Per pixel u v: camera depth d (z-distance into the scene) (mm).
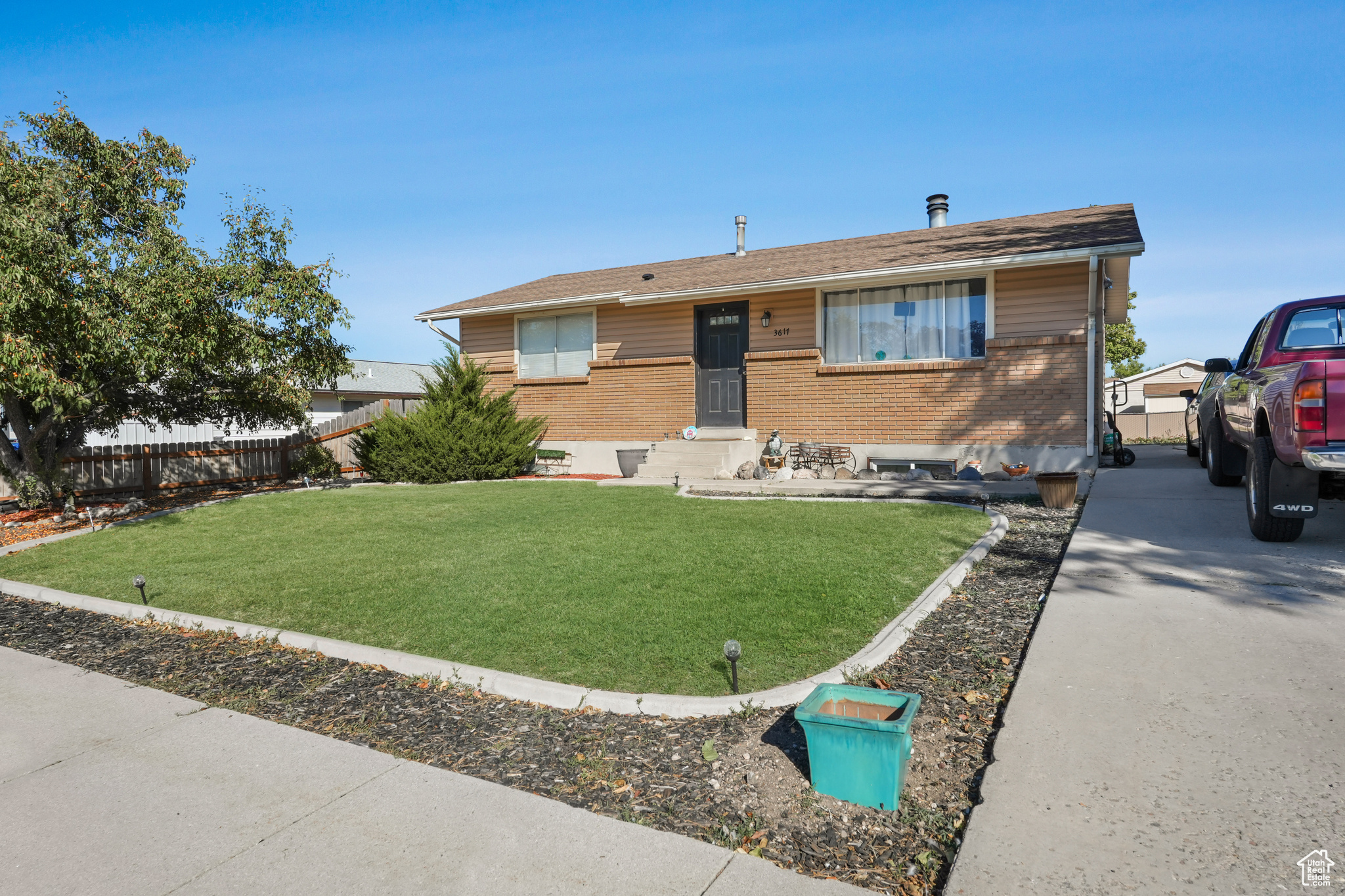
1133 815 2824
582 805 3229
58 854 2988
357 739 3953
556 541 8070
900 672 4340
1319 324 7676
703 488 11531
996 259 11523
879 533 7773
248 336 11297
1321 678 3842
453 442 14664
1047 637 4629
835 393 13398
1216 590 5352
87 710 4453
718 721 3881
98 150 11391
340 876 2775
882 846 2848
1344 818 2725
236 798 3377
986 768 3207
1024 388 11891
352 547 8406
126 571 7887
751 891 2607
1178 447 20188
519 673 4535
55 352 9711
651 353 15617
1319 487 6840
